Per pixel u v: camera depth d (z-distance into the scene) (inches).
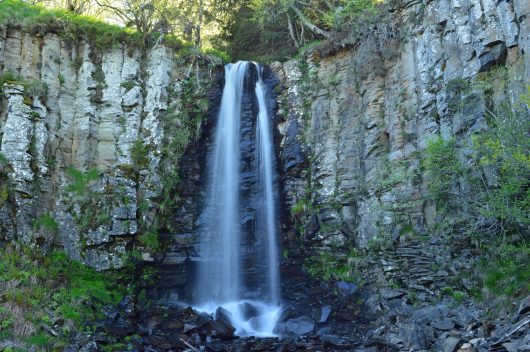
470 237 561.0
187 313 595.2
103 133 703.7
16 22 678.5
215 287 697.0
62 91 692.7
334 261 698.2
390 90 719.1
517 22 554.6
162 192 695.1
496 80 572.1
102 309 565.3
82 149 681.6
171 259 673.0
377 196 682.2
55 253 605.0
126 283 632.4
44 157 635.5
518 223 510.6
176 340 527.8
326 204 730.8
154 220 677.3
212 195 741.9
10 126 611.5
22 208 587.8
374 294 626.2
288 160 781.9
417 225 626.8
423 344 485.1
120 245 636.1
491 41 577.0
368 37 751.7
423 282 592.4
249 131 800.3
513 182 483.8
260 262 721.6
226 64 832.3
